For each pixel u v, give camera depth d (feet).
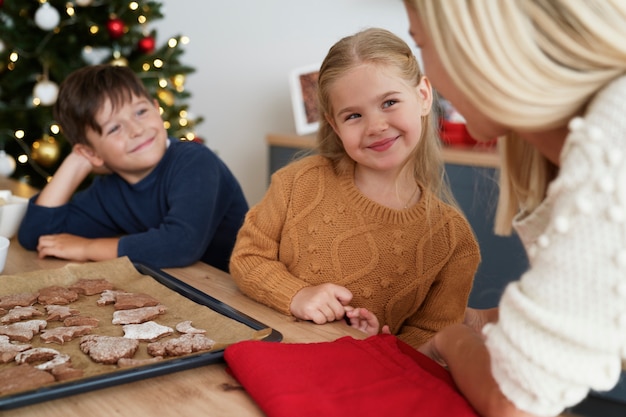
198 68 13.14
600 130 2.03
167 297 3.81
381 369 2.69
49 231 5.23
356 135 4.11
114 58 10.19
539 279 2.04
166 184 5.37
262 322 3.63
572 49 2.11
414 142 4.16
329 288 3.82
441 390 2.55
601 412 5.17
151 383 2.75
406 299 4.33
